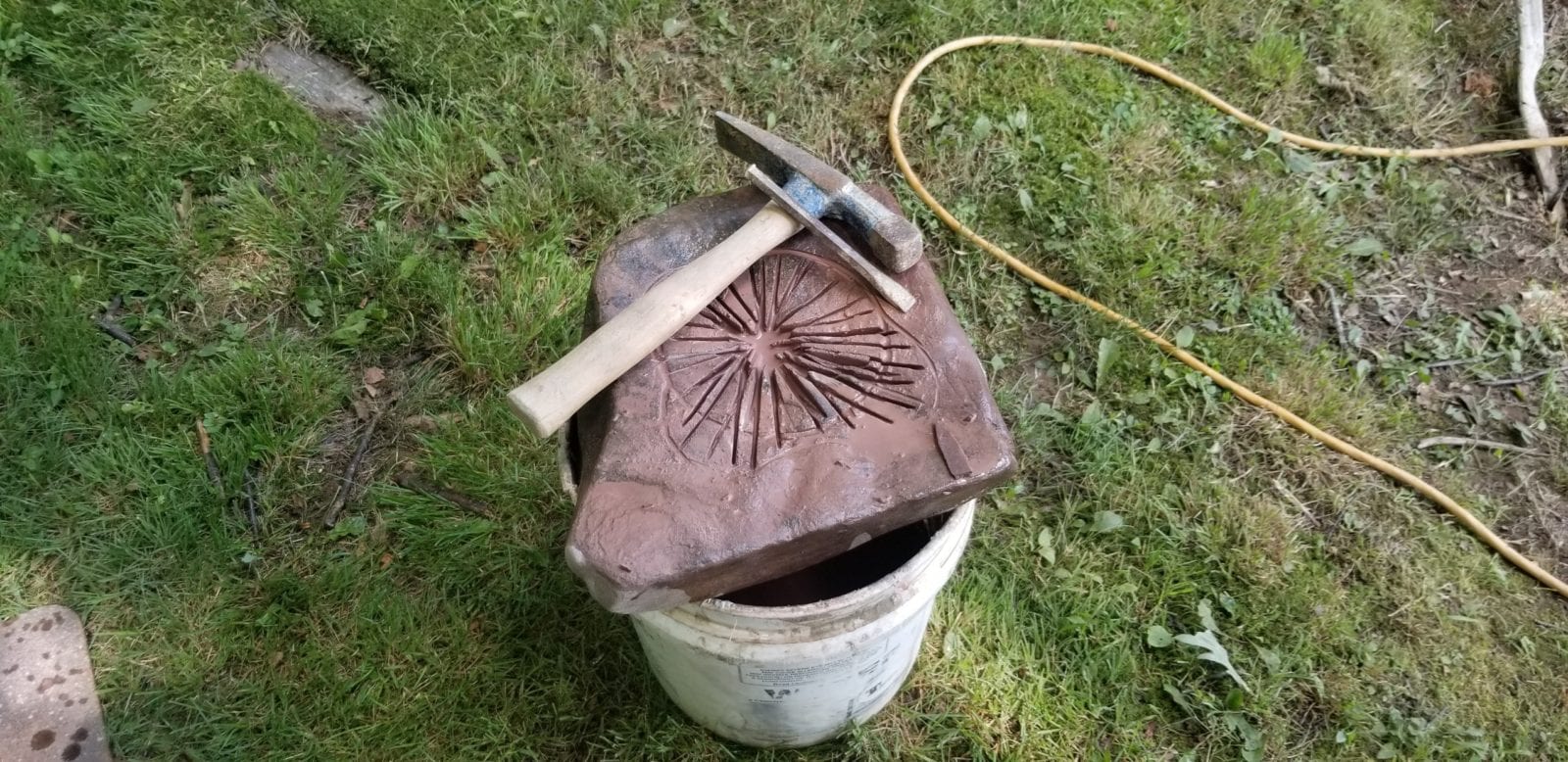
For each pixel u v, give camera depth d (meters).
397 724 2.06
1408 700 2.19
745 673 1.56
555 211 2.79
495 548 2.29
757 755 2.07
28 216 2.75
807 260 1.59
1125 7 3.40
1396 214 3.01
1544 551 2.43
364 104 3.07
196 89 2.97
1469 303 2.85
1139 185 2.99
